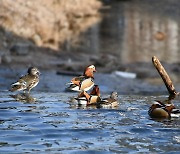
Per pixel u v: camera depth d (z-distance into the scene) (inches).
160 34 1727.4
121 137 454.6
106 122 513.3
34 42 1459.2
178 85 1024.9
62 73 1097.4
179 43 1641.2
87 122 511.2
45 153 398.9
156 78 1109.7
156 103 556.1
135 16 2203.5
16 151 402.3
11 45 1359.5
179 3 2513.5
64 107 591.5
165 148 421.1
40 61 1248.2
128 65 1253.7
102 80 1048.2
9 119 518.6
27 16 1549.0
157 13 2295.8
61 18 1857.8
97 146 423.2
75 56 1362.0
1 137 446.0
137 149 416.8
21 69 1141.1
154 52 1478.8
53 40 1582.2
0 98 653.3
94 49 1512.1
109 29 1895.9
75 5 2190.0
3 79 1023.0
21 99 649.6
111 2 2534.5
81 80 647.1
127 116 546.0
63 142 434.3
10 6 1545.3
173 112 544.1
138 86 1004.6
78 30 1834.4
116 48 1531.7
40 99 656.4
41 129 476.4
